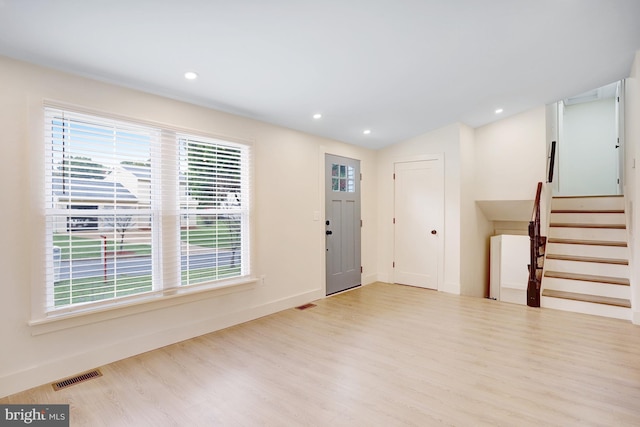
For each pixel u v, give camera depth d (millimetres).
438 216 4770
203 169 3137
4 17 1745
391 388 2221
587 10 2234
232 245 3395
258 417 1920
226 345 2912
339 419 1898
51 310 2271
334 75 2797
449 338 3068
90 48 2090
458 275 4586
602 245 4113
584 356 2672
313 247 4309
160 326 2850
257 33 2098
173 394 2150
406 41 2383
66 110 2320
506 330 3252
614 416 1902
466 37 2420
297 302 4086
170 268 2900
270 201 3760
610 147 6070
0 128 2066
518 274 5324
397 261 5234
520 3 2090
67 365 2346
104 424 1856
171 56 2264
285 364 2566
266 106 3287
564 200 5031
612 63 3221
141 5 1732
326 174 4520
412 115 4051
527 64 3025
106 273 2533
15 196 2129
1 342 2086
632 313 3406
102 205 2496
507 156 4738
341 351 2801
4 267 2094
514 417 1899
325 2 1867
